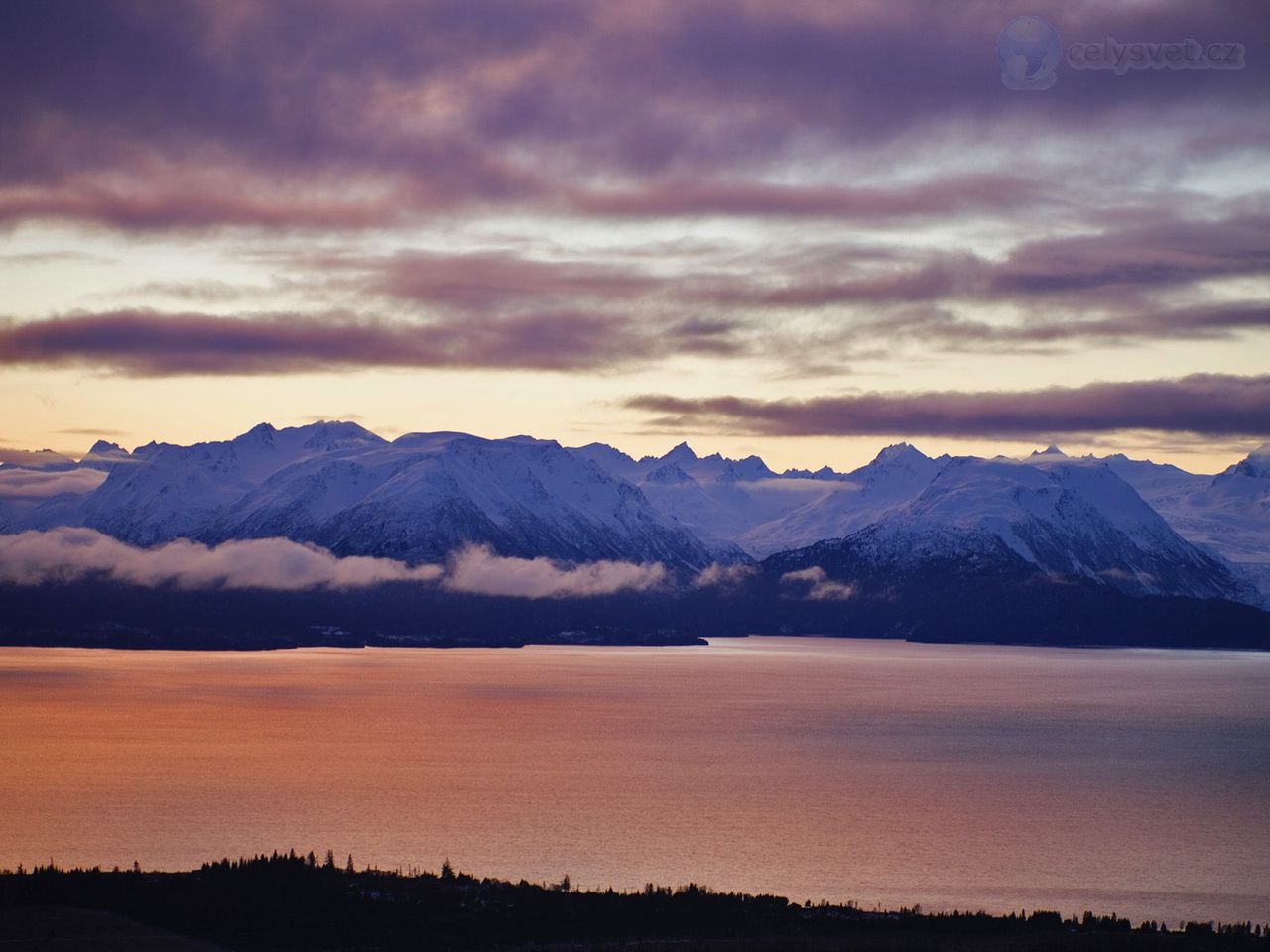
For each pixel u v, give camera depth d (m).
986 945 158.00
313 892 171.62
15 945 150.38
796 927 166.25
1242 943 161.00
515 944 156.25
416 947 153.75
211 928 157.25
